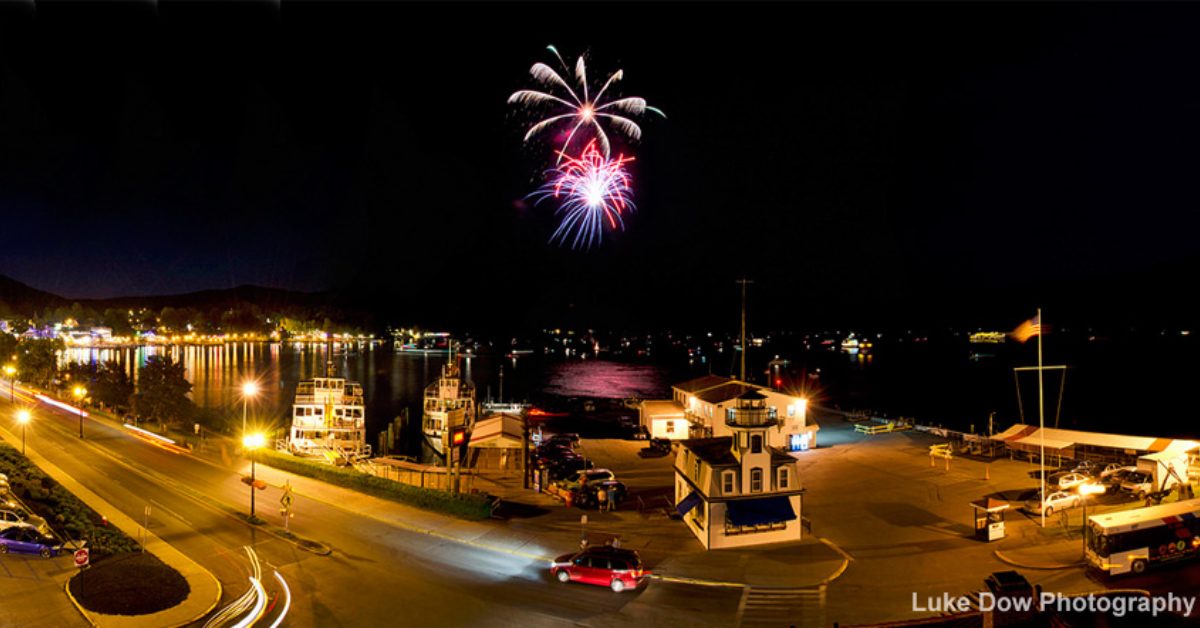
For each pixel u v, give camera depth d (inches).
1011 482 1877.5
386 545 1419.8
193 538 1438.2
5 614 991.6
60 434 2652.6
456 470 1793.8
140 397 3102.9
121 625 989.2
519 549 1403.8
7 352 4881.9
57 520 1395.2
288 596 1152.2
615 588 1192.8
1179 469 1706.4
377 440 4397.1
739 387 2527.1
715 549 1398.9
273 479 1982.0
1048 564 1266.0
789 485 1461.6
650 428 2773.1
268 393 6343.5
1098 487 1615.4
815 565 1302.9
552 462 2230.6
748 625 1056.2
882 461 2187.5
